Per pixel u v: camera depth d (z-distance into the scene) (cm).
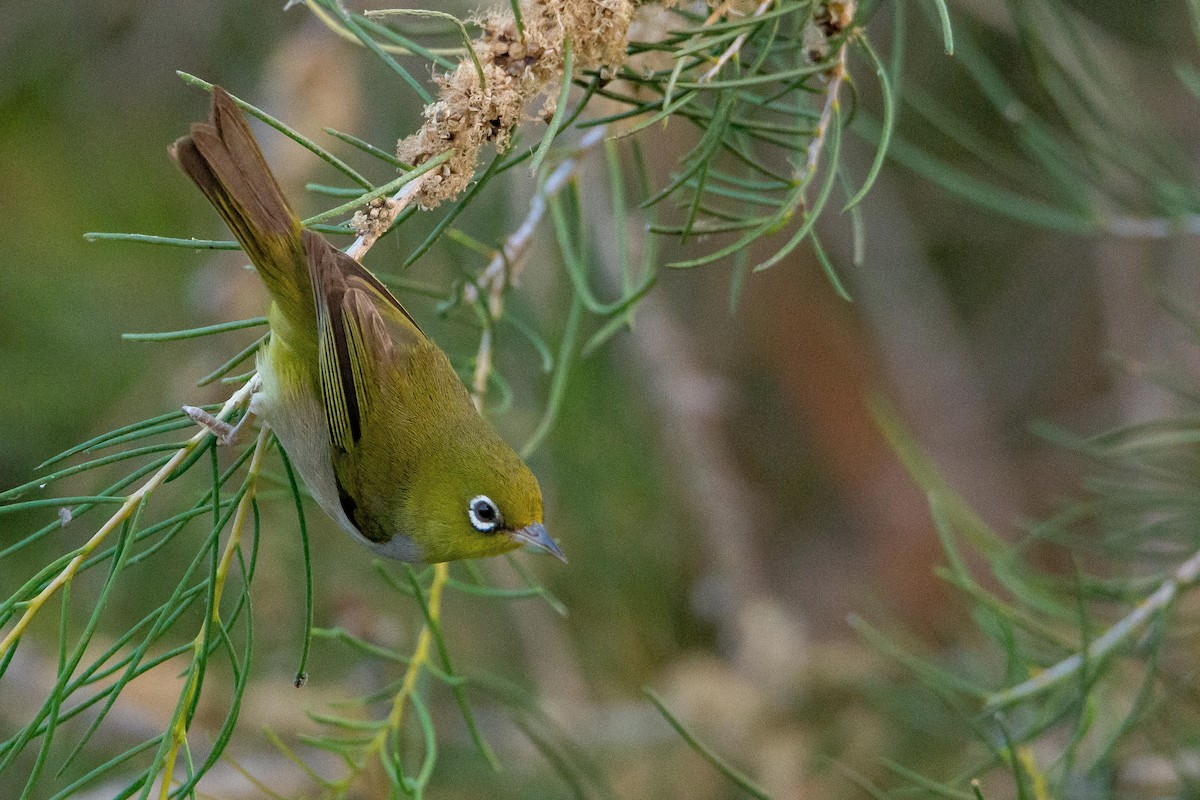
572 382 1244
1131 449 970
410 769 1027
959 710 848
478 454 842
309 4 640
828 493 1738
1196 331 1063
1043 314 1758
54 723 527
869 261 1711
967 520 936
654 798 1201
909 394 1741
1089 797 911
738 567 1291
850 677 1208
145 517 1174
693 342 1570
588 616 1288
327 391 802
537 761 1190
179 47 1414
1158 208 991
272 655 1162
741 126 676
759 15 660
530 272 1211
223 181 776
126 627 1180
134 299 1327
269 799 1070
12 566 1227
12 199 1376
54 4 1425
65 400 1274
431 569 834
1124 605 954
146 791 529
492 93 611
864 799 1170
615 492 1264
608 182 1262
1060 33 1024
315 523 1187
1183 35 1499
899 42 825
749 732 1210
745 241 620
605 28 618
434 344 865
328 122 1163
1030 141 984
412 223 1191
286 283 790
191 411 640
